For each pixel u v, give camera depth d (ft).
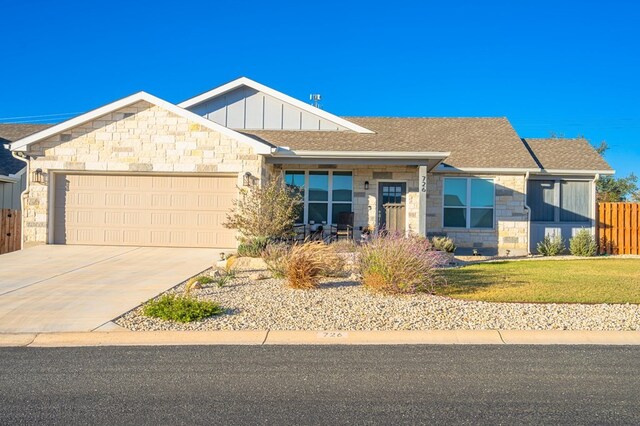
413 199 62.54
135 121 56.08
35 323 27.96
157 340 25.44
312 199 63.05
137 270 44.01
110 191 56.80
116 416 15.98
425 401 17.08
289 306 31.14
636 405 16.71
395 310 30.27
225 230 55.98
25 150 55.93
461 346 24.06
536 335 25.66
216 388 18.42
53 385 18.79
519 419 15.64
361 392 17.95
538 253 67.31
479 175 66.23
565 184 70.03
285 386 18.60
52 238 56.75
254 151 55.06
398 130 75.92
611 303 31.96
